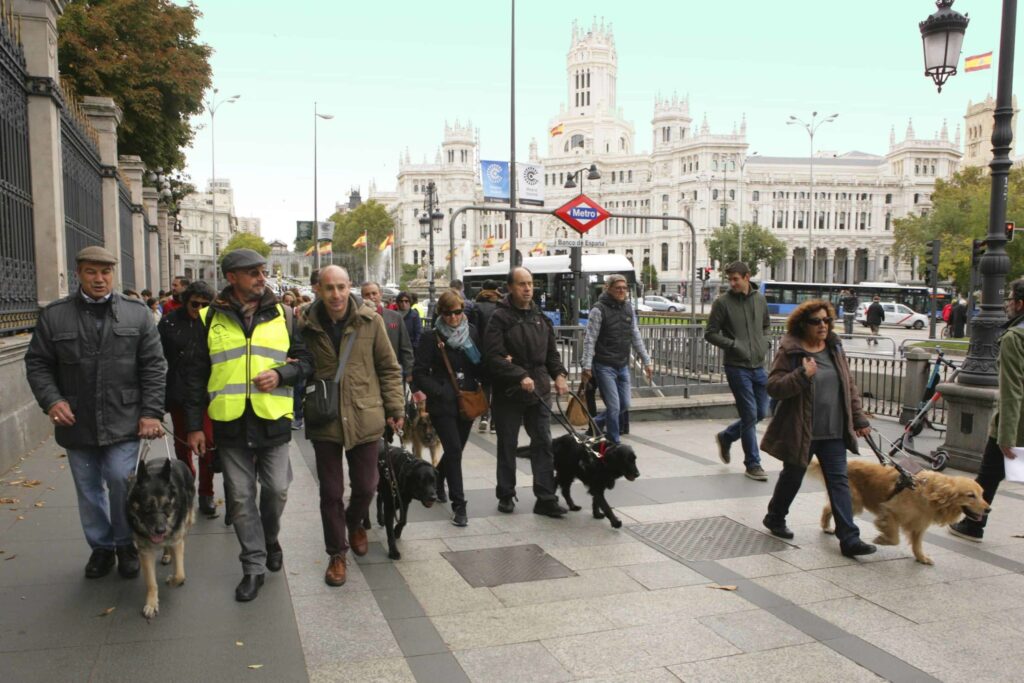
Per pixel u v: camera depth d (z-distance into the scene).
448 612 4.11
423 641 3.75
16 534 5.24
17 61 8.20
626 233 122.75
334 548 4.48
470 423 6.03
